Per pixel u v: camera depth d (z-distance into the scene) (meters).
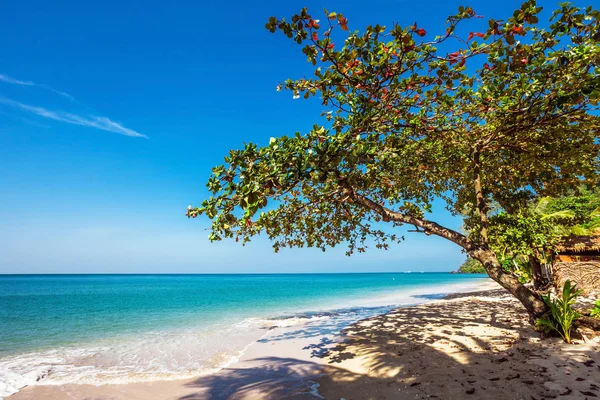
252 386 6.50
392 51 4.82
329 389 6.03
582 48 5.16
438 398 5.00
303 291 39.84
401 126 6.89
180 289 48.81
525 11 4.26
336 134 5.72
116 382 6.97
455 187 14.10
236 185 5.32
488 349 7.25
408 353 7.64
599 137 7.79
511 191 14.16
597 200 22.23
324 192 8.77
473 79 6.13
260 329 13.01
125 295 35.94
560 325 7.40
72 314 18.80
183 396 6.16
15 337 12.16
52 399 6.11
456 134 8.64
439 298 23.17
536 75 6.14
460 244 9.00
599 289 13.31
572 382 4.99
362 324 12.54
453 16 4.55
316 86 5.49
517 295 8.23
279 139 5.15
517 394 4.80
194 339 11.35
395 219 9.19
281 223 9.58
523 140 8.51
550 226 13.45
